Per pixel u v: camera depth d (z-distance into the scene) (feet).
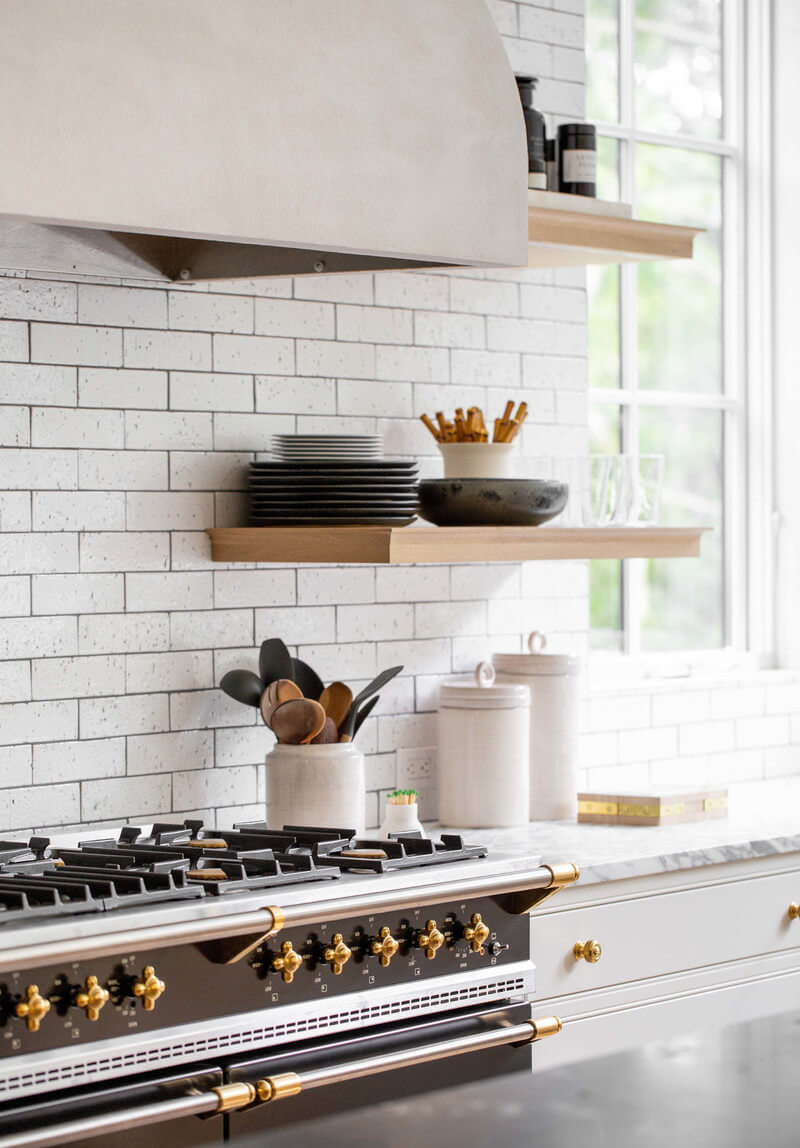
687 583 14.96
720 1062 4.75
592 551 11.25
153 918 7.18
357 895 8.00
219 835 9.23
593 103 14.17
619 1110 4.25
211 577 10.77
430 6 8.82
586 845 10.41
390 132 8.43
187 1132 7.32
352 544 10.10
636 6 14.56
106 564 10.25
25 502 9.87
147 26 7.59
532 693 11.64
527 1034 8.79
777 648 15.26
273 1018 7.66
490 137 8.93
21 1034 6.79
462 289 12.14
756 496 15.26
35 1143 6.71
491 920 8.80
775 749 14.62
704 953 10.37
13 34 7.19
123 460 10.32
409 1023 8.42
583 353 12.94
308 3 8.20
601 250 11.32
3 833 9.78
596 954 9.59
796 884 10.97
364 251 8.35
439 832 11.12
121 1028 7.13
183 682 10.62
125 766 10.34
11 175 7.16
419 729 11.91
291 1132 4.08
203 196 7.72
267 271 10.15
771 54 15.24
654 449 14.71
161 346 10.49
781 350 15.29
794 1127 4.10
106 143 7.42
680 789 11.71
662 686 13.69
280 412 11.12
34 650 9.92
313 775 10.00
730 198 15.24
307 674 10.81
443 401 12.05
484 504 10.64
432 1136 4.03
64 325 10.03
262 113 7.92
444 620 12.06
